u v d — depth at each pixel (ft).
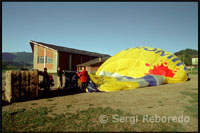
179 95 21.39
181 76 35.47
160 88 27.73
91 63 106.52
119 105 17.07
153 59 37.35
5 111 15.10
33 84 21.44
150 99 19.61
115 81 31.30
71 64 105.91
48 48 98.99
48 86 25.04
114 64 39.65
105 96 22.41
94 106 16.83
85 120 12.51
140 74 35.47
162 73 34.88
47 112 14.79
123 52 44.29
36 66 105.09
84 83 26.76
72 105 17.43
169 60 37.22
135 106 16.49
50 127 11.21
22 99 20.47
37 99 20.80
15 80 19.48
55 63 95.66
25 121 12.39
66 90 28.02
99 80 31.35
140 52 40.83
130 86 28.73
